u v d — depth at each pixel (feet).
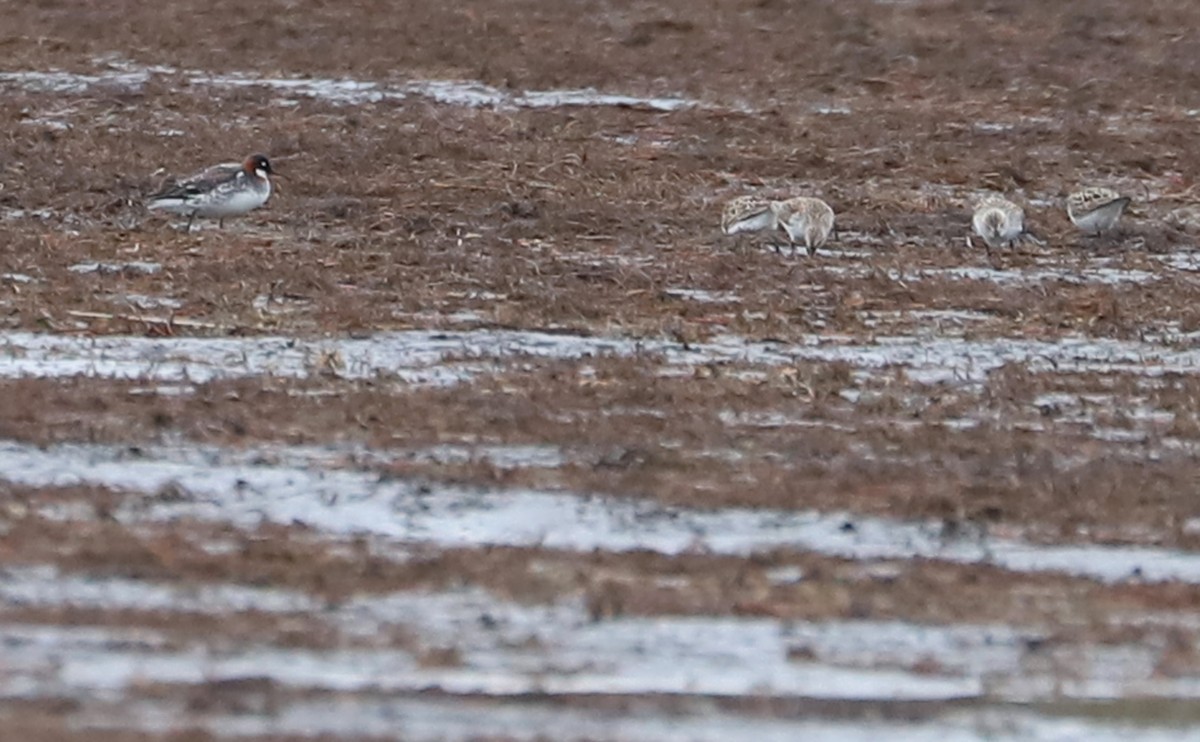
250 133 138.21
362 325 94.68
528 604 63.16
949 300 102.89
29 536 66.54
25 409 80.28
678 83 156.87
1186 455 80.33
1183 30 176.86
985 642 61.72
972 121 149.28
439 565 65.72
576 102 150.71
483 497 72.69
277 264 105.19
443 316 96.73
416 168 130.00
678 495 73.20
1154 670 60.03
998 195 127.03
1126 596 65.67
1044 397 87.35
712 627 61.98
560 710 56.03
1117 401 87.15
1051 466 77.92
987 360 93.25
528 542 68.74
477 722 55.01
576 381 86.94
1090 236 118.83
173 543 66.69
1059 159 139.23
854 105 153.58
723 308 99.71
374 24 170.60
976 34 173.88
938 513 72.49
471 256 108.47
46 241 108.06
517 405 82.79
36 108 142.72
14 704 54.49
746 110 150.41
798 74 160.97
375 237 112.57
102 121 140.77
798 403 84.89
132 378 85.46
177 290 99.71
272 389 84.33
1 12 168.14
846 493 74.23
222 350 90.38
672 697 57.11
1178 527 71.87
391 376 86.79
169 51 159.84
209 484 73.31
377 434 78.89
